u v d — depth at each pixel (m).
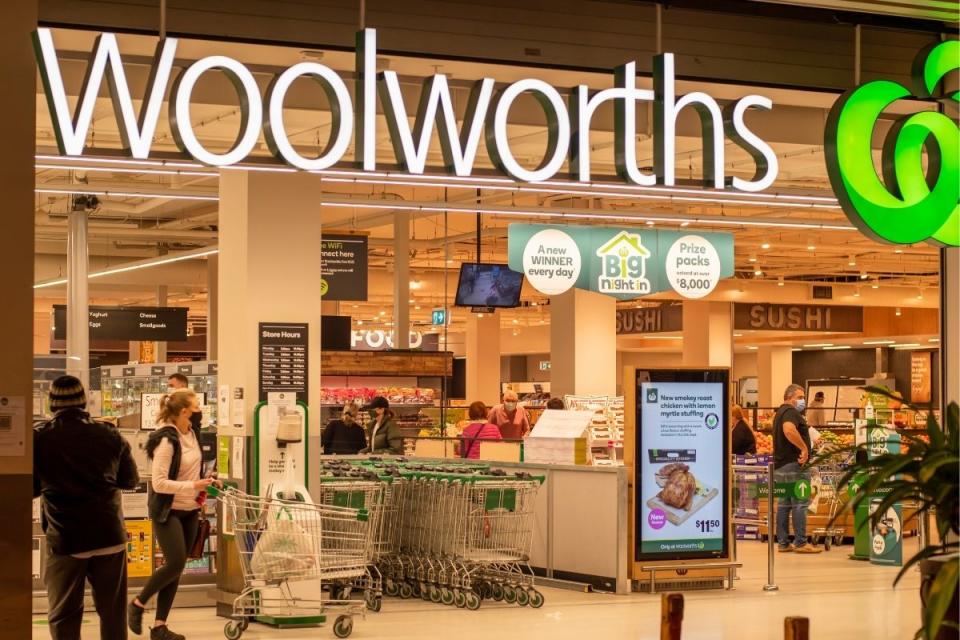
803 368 44.88
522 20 9.88
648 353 47.34
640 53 10.24
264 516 8.44
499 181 8.48
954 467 4.70
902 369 39.81
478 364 37.44
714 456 10.86
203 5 8.96
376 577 10.55
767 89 11.14
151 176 17.53
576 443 11.14
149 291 30.12
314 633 8.70
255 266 9.60
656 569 10.62
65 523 6.50
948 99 8.45
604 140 13.48
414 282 30.05
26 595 5.57
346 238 19.34
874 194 8.16
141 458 10.71
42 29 7.52
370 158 8.12
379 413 15.17
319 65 8.10
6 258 5.63
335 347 22.12
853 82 10.97
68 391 6.61
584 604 9.98
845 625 9.09
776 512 14.80
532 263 16.27
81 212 18.75
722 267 16.97
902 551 13.46
